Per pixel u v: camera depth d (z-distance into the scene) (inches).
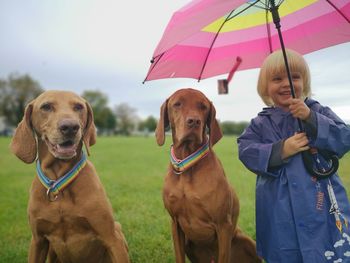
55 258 154.6
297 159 132.7
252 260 162.1
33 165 646.5
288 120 141.0
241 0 102.3
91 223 134.4
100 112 4178.2
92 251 141.0
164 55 145.2
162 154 831.7
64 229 135.2
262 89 148.6
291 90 129.0
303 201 128.6
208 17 102.2
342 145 129.4
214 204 139.5
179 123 140.9
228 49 163.3
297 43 157.2
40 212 133.3
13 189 393.1
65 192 132.6
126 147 1103.6
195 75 162.2
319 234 126.5
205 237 147.5
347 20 145.6
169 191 145.1
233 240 159.6
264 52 166.7
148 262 177.3
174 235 150.1
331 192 128.6
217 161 146.3
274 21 129.9
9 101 3437.5
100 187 140.3
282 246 131.8
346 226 126.0
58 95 137.7
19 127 139.6
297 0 151.1
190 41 151.3
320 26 151.6
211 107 146.9
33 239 139.6
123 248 139.8
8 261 181.9
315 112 129.3
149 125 4542.3
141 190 364.8
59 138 128.6
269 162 134.3
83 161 138.0
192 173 141.1
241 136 147.3
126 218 251.3
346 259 123.4
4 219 264.1
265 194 139.3
